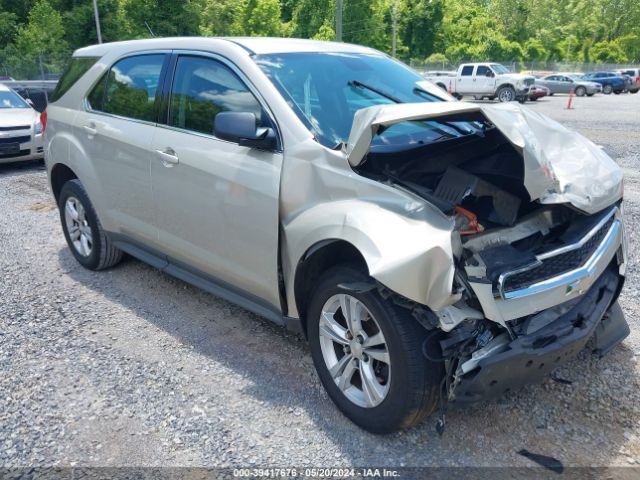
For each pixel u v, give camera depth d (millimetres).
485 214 2877
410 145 3184
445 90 4109
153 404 3174
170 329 4047
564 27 85625
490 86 29812
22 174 9812
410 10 67438
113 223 4586
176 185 3775
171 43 4090
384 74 3928
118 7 47062
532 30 85312
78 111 4816
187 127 3787
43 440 2895
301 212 3020
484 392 2508
